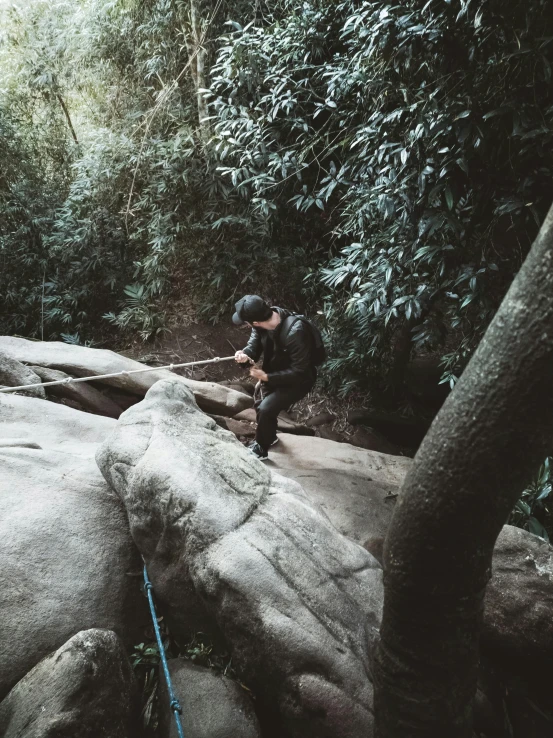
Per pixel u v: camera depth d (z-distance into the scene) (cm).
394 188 445
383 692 209
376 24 396
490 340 153
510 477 159
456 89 399
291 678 259
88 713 236
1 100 841
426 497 167
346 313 606
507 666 361
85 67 826
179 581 297
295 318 436
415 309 474
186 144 732
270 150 668
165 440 322
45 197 840
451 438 160
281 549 288
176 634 311
